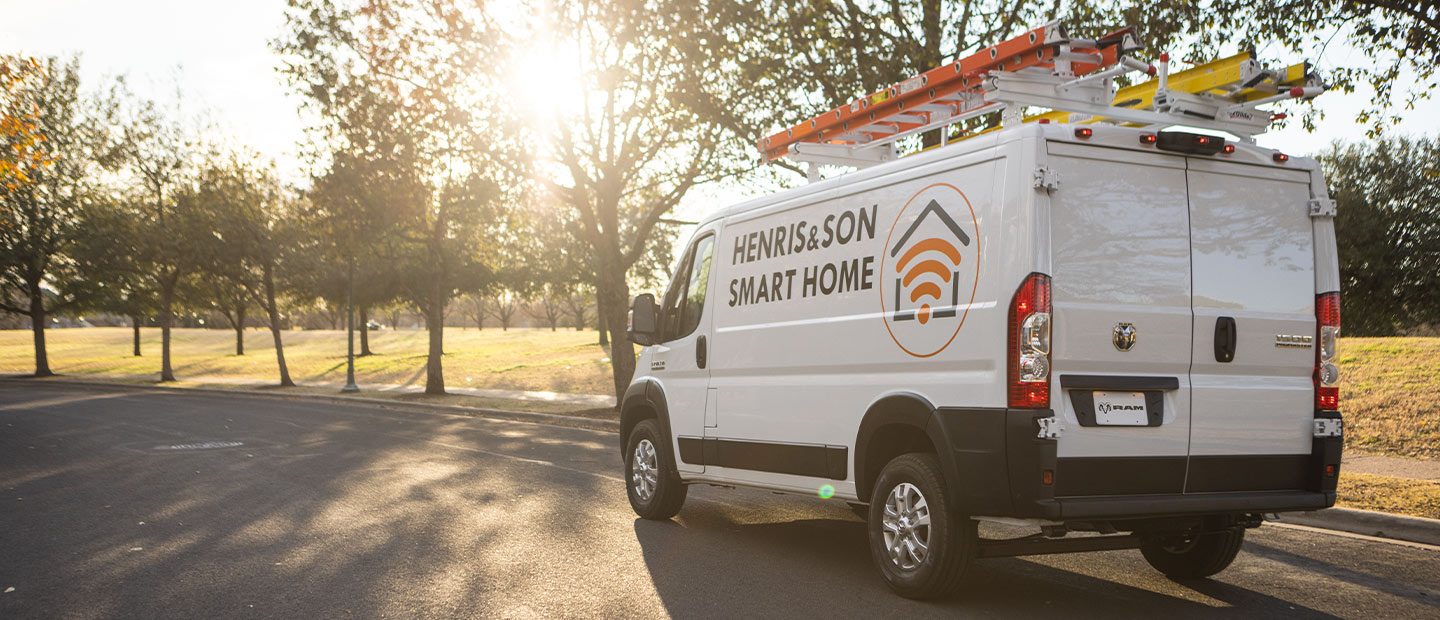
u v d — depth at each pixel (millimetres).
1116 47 5328
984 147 5203
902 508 5559
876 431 5727
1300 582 5938
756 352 6836
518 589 5840
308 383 40281
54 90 39844
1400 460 10742
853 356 5934
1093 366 4949
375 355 60562
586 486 10133
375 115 18547
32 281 46000
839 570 6289
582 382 33031
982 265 5098
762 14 16016
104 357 66188
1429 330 23328
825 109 16219
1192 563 5949
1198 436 5141
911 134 6723
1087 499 4895
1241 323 5258
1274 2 12711
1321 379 5441
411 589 5863
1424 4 11039
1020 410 4812
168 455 13461
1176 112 5430
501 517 8281
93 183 42188
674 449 7781
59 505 9211
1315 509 5367
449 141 18453
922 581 5355
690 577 6109
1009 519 4906
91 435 16875
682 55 17078
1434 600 5535
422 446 14695
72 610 5480
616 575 6176
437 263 30219
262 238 36031
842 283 6086
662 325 8117
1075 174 5000
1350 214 22625
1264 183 5426
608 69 17656
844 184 6191
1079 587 5812
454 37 17203
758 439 6793
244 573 6305
